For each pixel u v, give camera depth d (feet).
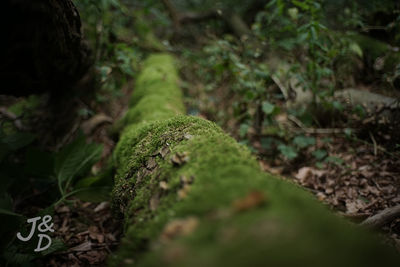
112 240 7.75
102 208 9.12
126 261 3.87
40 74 7.00
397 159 9.58
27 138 8.35
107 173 8.34
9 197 6.18
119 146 8.52
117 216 6.81
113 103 15.02
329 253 2.48
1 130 8.20
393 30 12.46
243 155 4.55
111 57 12.08
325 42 11.28
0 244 6.05
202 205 3.46
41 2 5.14
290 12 10.79
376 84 12.73
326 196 8.70
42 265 6.80
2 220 5.96
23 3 4.70
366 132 10.83
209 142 5.04
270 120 10.64
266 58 14.33
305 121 11.37
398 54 11.59
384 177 9.02
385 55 12.17
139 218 4.66
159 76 13.60
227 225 2.95
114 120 13.53
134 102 12.46
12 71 6.10
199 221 3.25
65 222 8.54
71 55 8.14
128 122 10.67
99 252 7.31
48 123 11.73
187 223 3.24
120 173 7.16
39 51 5.98
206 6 26.48
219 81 15.47
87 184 8.25
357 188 8.80
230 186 3.60
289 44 11.69
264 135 11.88
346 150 10.66
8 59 5.52
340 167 9.83
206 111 13.56
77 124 11.62
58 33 6.38
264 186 3.52
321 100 10.79
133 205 5.25
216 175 3.97
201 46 20.52
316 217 2.97
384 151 9.88
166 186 4.58
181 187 4.20
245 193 3.40
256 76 11.08
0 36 4.90
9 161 8.56
